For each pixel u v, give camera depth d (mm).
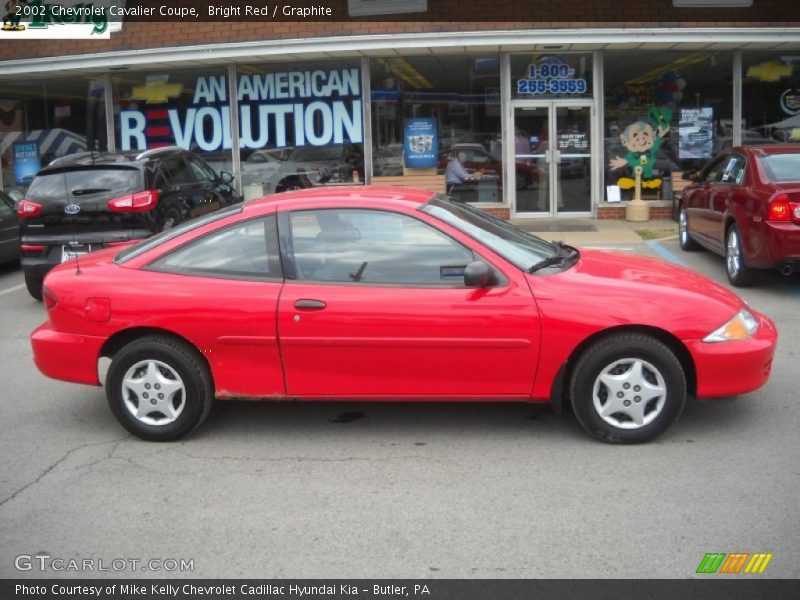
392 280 5180
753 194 9242
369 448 5246
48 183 9469
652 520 4176
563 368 5090
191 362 5273
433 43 14422
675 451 5047
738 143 15773
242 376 5273
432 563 3818
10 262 13062
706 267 10969
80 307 5359
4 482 4852
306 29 15211
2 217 11977
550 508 4340
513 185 15992
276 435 5508
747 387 5117
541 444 5227
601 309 5004
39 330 5598
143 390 5344
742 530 4051
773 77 15633
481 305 5062
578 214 16062
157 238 5594
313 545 4020
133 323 5285
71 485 4789
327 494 4590
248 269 5297
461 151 15984
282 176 16484
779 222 8836
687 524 4125
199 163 11508
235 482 4781
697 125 15781
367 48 14586
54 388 6695
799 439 5203
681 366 5117
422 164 16031
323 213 5305
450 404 6039
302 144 16312
